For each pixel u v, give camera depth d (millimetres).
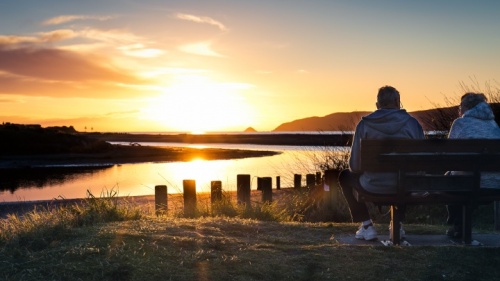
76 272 4188
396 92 5480
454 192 5168
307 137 127188
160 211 8609
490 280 4281
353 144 5363
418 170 5090
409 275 4359
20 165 40188
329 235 6004
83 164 41625
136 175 30734
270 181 10336
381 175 5195
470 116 5586
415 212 8945
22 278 4082
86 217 6367
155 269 4273
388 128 5266
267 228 6227
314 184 12242
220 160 46188
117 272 4203
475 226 7820
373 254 4840
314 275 4312
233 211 8461
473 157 5094
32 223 5852
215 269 4348
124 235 5113
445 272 4422
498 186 5230
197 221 6324
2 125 56031
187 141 132625
